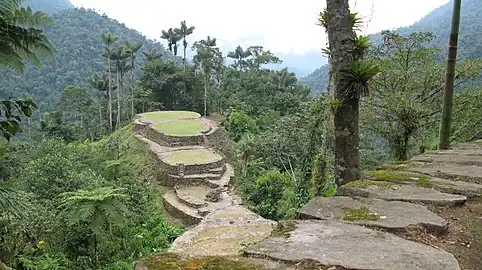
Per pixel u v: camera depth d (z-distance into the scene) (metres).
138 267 1.55
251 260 1.63
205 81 43.03
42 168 13.11
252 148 21.97
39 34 3.03
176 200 19.08
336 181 4.30
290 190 16.22
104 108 44.91
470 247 2.02
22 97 3.19
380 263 1.64
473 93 11.34
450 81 6.20
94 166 20.39
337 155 4.30
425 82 10.72
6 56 3.02
